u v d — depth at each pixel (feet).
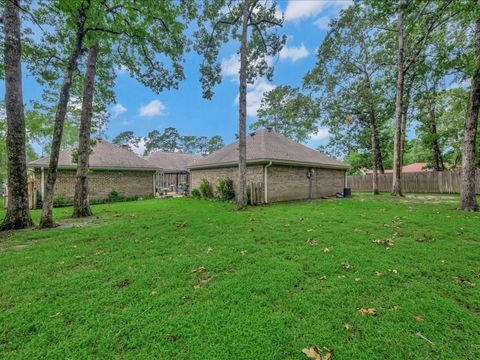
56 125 23.48
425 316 7.79
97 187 51.88
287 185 44.75
